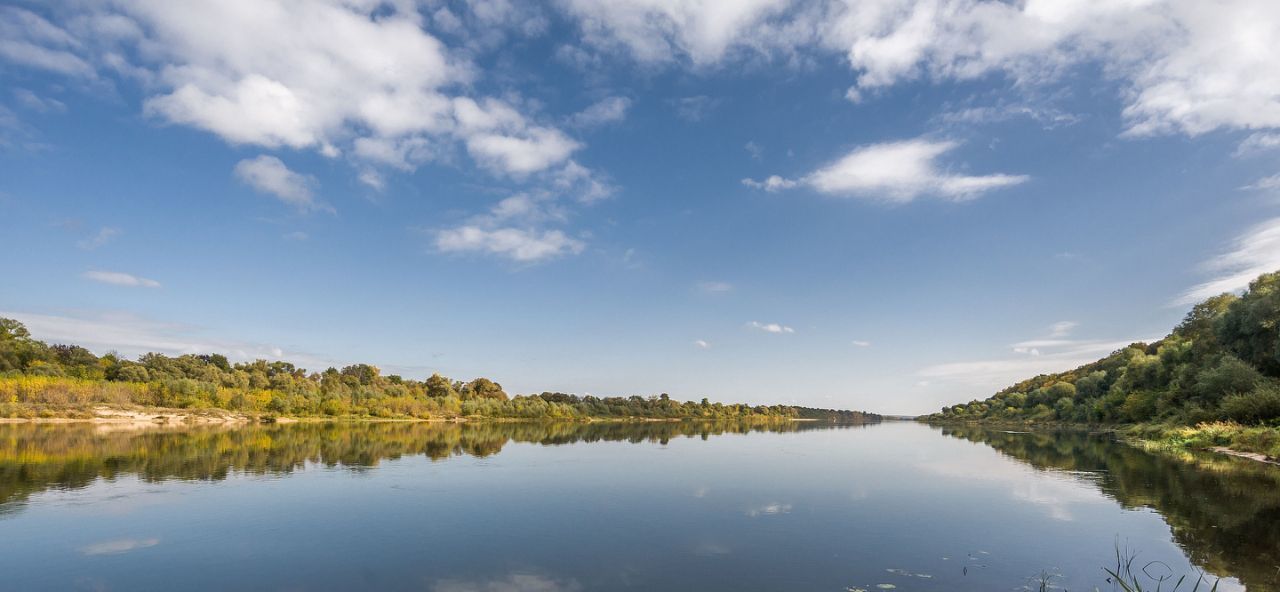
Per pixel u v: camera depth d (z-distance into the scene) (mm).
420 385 162125
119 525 21469
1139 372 102438
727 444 69125
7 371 90938
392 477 34031
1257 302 68125
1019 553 18250
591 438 78500
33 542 19156
